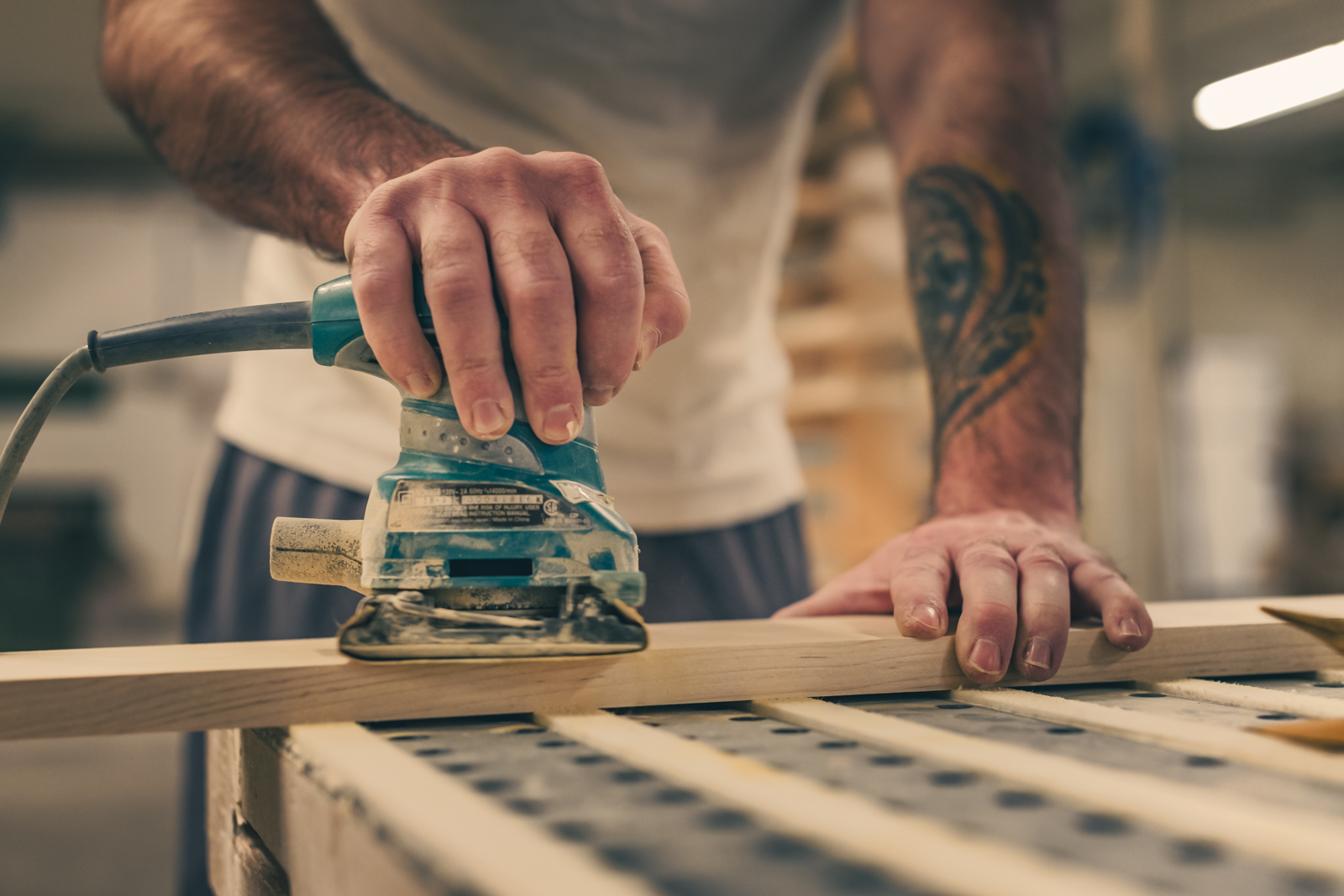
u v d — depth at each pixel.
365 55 1.34
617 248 0.67
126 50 1.14
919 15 1.46
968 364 1.18
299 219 0.91
